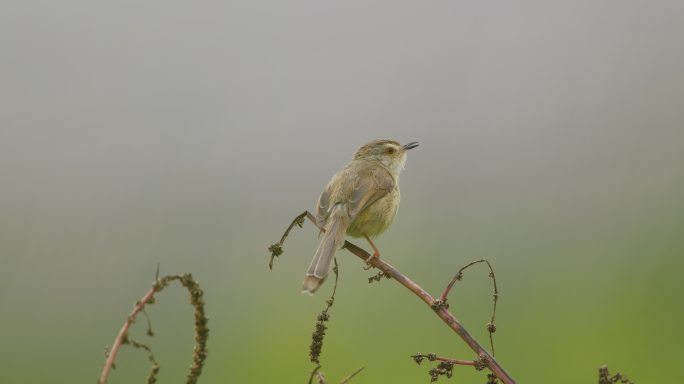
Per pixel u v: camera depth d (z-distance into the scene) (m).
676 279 14.76
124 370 15.26
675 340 13.69
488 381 5.67
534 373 13.74
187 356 15.61
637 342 13.77
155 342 16.05
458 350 13.83
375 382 13.52
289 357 14.38
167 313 17.23
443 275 16.00
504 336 14.32
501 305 15.11
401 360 13.85
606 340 13.83
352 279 16.52
